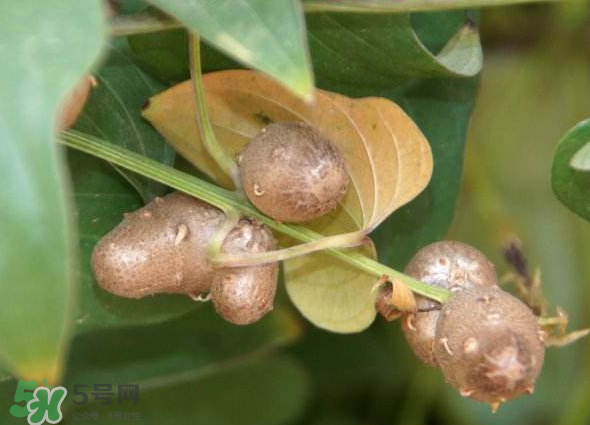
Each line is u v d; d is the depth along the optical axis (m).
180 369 0.39
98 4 0.22
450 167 0.33
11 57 0.21
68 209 0.21
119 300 0.30
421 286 0.28
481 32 0.40
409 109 0.32
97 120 0.29
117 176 0.30
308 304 0.30
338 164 0.27
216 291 0.28
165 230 0.28
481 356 0.26
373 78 0.30
